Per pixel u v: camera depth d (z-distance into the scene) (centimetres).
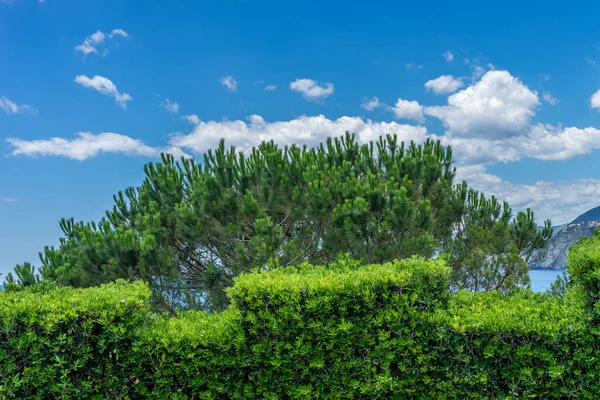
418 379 466
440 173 888
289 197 883
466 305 528
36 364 457
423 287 482
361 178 900
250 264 769
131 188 986
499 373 443
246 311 496
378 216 769
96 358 484
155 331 508
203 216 855
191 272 973
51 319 461
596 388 412
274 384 488
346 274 525
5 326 449
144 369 498
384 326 477
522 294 566
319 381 483
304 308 486
